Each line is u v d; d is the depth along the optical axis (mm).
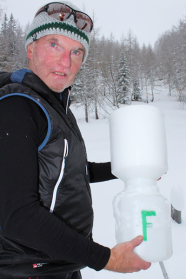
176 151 8328
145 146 1091
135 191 1086
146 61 56469
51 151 946
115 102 26453
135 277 2414
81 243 884
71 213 1049
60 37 1064
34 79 1011
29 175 829
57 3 1055
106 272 2529
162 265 1272
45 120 929
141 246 1006
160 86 58344
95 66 28906
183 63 36781
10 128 827
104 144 11570
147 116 1116
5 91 896
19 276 982
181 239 3018
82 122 27422
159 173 1125
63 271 1050
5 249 961
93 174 1580
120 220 1080
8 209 789
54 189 974
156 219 1025
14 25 51250
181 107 33219
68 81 1146
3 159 804
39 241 825
